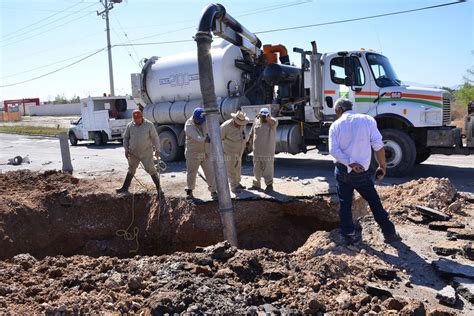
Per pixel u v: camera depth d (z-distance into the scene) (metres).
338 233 5.55
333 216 7.38
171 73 13.27
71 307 3.39
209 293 3.71
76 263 4.71
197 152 7.62
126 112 23.08
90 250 7.81
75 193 8.34
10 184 8.84
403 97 9.71
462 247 4.81
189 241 7.67
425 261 4.70
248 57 12.29
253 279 4.18
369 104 10.05
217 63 11.87
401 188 7.22
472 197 6.96
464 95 24.81
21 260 4.82
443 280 4.32
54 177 9.34
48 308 3.33
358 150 4.89
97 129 21.73
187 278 4.00
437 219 5.87
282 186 8.48
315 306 3.58
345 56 10.08
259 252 4.79
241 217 7.50
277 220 7.70
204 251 4.82
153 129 7.99
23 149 20.25
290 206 7.61
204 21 6.72
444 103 9.55
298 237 7.58
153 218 8.00
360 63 10.05
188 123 7.52
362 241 5.31
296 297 3.79
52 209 8.01
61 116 58.50
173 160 13.62
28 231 7.50
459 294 3.99
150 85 13.87
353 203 7.01
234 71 12.09
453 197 6.84
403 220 5.96
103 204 8.20
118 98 22.69
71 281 4.06
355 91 10.12
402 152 9.54
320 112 10.50
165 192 8.41
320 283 4.08
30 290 3.88
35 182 9.01
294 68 11.62
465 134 9.34
